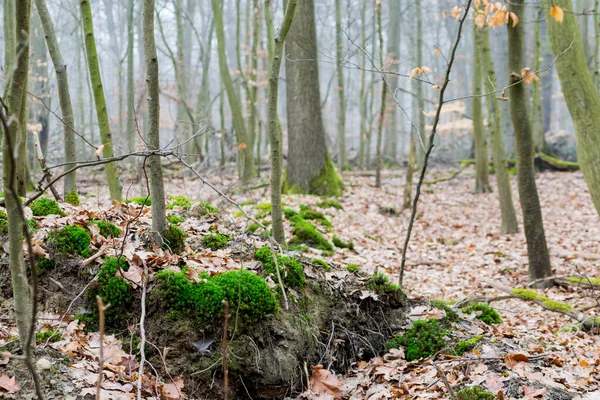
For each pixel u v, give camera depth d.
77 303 3.56
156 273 3.58
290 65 12.23
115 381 3.03
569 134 21.27
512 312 5.22
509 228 10.12
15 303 2.60
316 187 12.27
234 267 3.94
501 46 23.42
